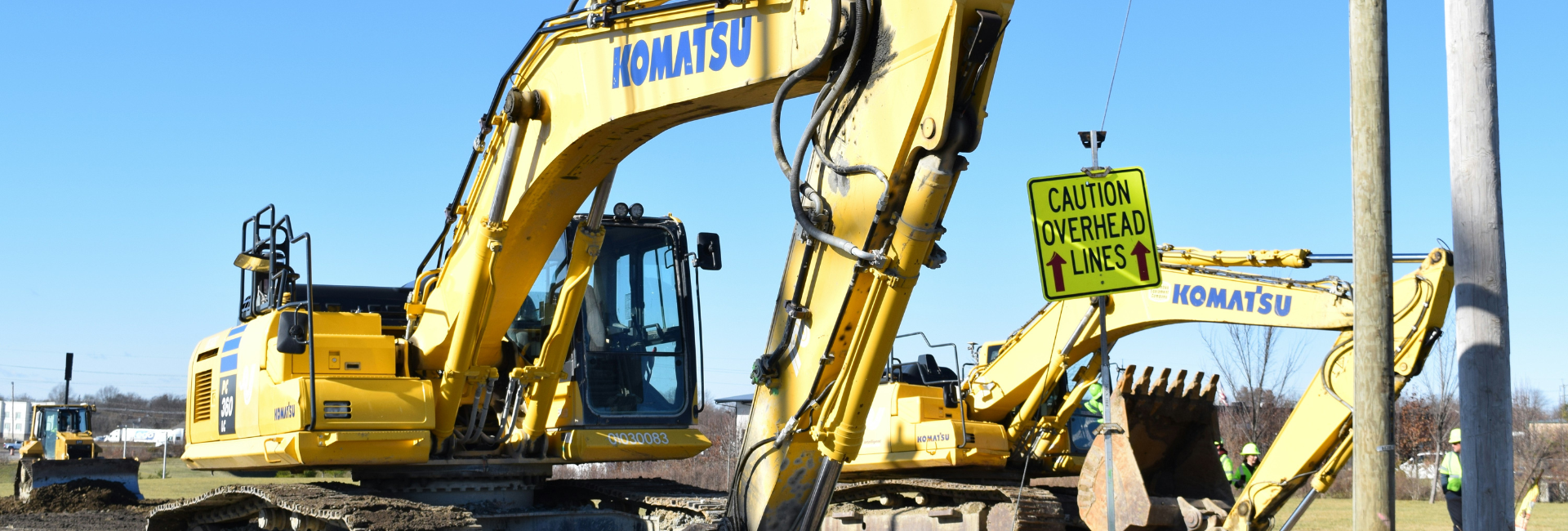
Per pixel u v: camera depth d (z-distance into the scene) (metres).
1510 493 5.41
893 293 5.33
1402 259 9.62
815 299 5.70
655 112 6.06
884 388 13.31
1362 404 5.09
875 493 12.57
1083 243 5.14
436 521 7.45
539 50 6.82
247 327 9.38
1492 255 5.50
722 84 5.70
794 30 5.46
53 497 19.44
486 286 7.66
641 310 9.37
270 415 8.55
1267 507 9.56
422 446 8.35
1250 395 27.31
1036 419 12.90
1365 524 5.05
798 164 5.35
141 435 87.44
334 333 8.49
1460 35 5.63
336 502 7.80
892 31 5.17
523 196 7.05
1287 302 10.26
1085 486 9.25
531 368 8.46
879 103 5.21
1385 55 5.14
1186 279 11.05
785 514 5.91
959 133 4.93
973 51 4.86
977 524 10.63
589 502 9.97
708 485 26.59
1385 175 5.11
